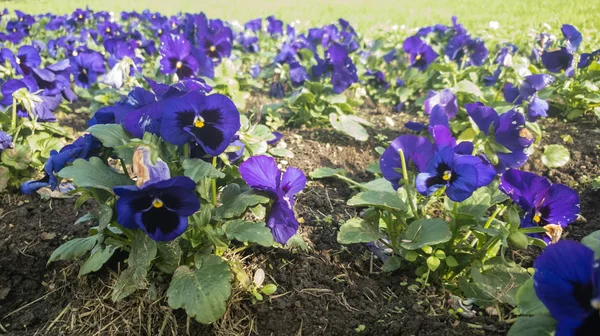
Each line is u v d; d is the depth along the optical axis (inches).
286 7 131.6
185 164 18.9
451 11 108.6
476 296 21.1
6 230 27.3
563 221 19.5
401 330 20.6
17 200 29.5
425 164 21.3
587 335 13.6
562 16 89.9
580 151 34.3
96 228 22.3
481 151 25.1
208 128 19.2
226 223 20.8
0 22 94.8
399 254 23.3
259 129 27.2
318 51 53.3
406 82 49.4
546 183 18.8
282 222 20.7
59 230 26.8
